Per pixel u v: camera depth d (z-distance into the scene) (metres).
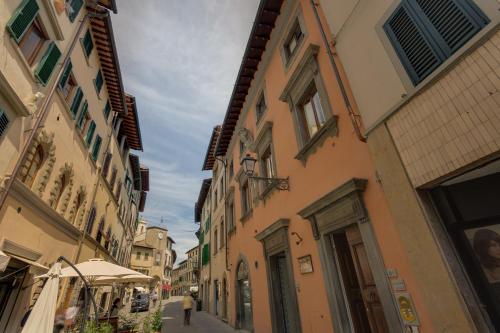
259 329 8.45
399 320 3.42
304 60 6.43
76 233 10.45
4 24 5.21
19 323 6.94
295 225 6.65
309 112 6.79
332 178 5.28
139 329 9.16
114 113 15.30
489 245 2.65
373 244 3.97
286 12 8.16
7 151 5.58
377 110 4.02
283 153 7.72
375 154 3.94
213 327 12.77
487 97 2.55
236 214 12.88
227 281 13.75
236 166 13.55
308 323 5.58
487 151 2.50
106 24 10.48
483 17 2.71
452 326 2.67
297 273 6.27
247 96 11.87
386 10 4.04
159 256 47.88
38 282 7.65
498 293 2.53
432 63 3.23
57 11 7.36
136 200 29.86
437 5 3.25
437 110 3.04
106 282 10.80
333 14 5.54
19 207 6.39
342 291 4.89
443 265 2.83
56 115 7.81
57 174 8.30
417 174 3.23
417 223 3.17
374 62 4.17
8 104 5.44
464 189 2.91
